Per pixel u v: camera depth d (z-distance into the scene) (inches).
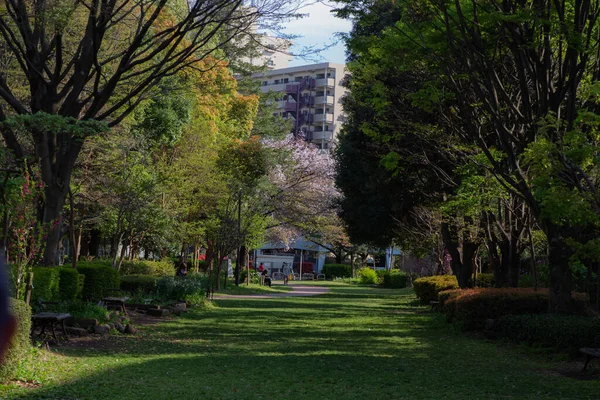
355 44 590.6
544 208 455.5
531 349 534.9
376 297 1480.1
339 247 2753.4
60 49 679.1
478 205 687.1
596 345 499.2
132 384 349.4
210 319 803.4
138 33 727.7
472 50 504.7
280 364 451.2
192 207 1365.7
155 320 754.2
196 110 1434.5
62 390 319.9
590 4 521.3
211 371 411.8
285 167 1669.5
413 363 472.7
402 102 754.2
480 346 576.1
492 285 1144.2
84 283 752.3
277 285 2084.2
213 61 991.0
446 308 748.6
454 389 368.8
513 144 602.5
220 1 677.3
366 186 1089.4
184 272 1395.2
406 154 843.4
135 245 1417.3
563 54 595.2
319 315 911.7
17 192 445.7
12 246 448.5
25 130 647.1
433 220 1062.4
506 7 503.5
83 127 565.9
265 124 2210.9
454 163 740.7
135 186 1082.1
